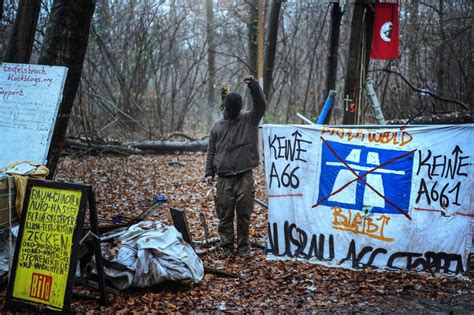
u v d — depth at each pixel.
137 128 21.33
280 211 6.95
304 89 26.89
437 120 16.00
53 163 7.61
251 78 6.67
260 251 7.38
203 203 10.30
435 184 6.46
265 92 16.95
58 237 5.02
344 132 6.79
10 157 7.01
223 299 5.62
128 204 10.21
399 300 5.61
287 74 22.98
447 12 22.88
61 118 7.55
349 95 11.17
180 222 6.29
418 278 6.28
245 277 6.29
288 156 6.96
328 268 6.61
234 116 6.96
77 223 4.95
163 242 5.82
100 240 5.38
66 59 7.51
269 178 7.01
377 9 10.73
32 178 5.31
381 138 6.68
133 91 22.03
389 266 6.52
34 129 7.09
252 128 6.93
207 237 7.50
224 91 7.31
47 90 7.22
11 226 5.48
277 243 6.93
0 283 5.60
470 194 6.34
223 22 24.34
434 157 6.49
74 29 7.51
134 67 22.23
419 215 6.48
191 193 11.27
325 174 6.82
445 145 6.47
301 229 6.86
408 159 6.55
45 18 17.61
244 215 6.99
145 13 22.23
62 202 5.06
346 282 6.15
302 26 26.81
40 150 6.98
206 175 7.14
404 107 20.02
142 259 5.61
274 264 6.77
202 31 26.86
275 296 5.72
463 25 21.52
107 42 21.95
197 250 7.19
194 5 26.11
